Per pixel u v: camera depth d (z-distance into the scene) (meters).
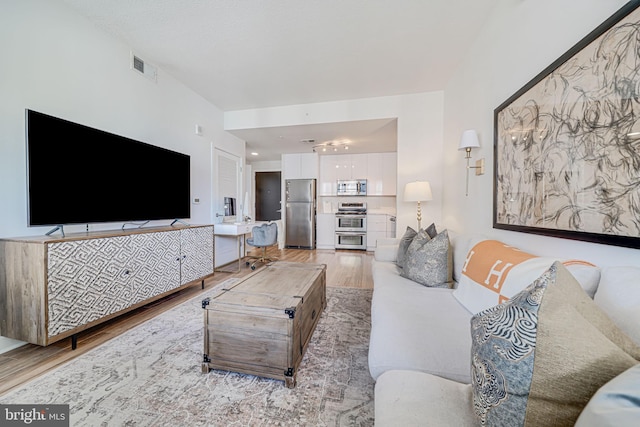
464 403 0.74
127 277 2.07
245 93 3.60
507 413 0.54
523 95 1.55
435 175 3.50
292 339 1.42
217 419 1.19
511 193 1.68
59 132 1.84
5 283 1.63
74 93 2.08
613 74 0.96
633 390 0.39
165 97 3.03
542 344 0.53
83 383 1.41
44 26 1.88
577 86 1.13
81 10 2.06
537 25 1.48
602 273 0.90
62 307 1.63
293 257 5.15
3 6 1.68
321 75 3.08
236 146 4.69
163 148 2.78
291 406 1.27
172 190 2.90
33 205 1.69
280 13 2.08
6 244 1.62
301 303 1.58
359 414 1.22
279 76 3.11
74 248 1.70
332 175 6.52
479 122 2.29
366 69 2.93
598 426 0.38
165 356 1.68
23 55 1.77
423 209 3.54
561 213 1.23
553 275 0.63
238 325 1.48
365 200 6.64
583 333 0.52
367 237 6.03
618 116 0.94
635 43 0.88
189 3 1.98
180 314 2.32
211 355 1.52
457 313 1.38
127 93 2.54
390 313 1.38
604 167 1.00
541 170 1.38
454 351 1.03
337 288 3.14
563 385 0.50
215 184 4.05
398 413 0.71
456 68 2.89
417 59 2.73
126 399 1.30
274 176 7.59
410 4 1.98
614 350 0.49
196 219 3.61
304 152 6.21
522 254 1.31
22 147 1.78
